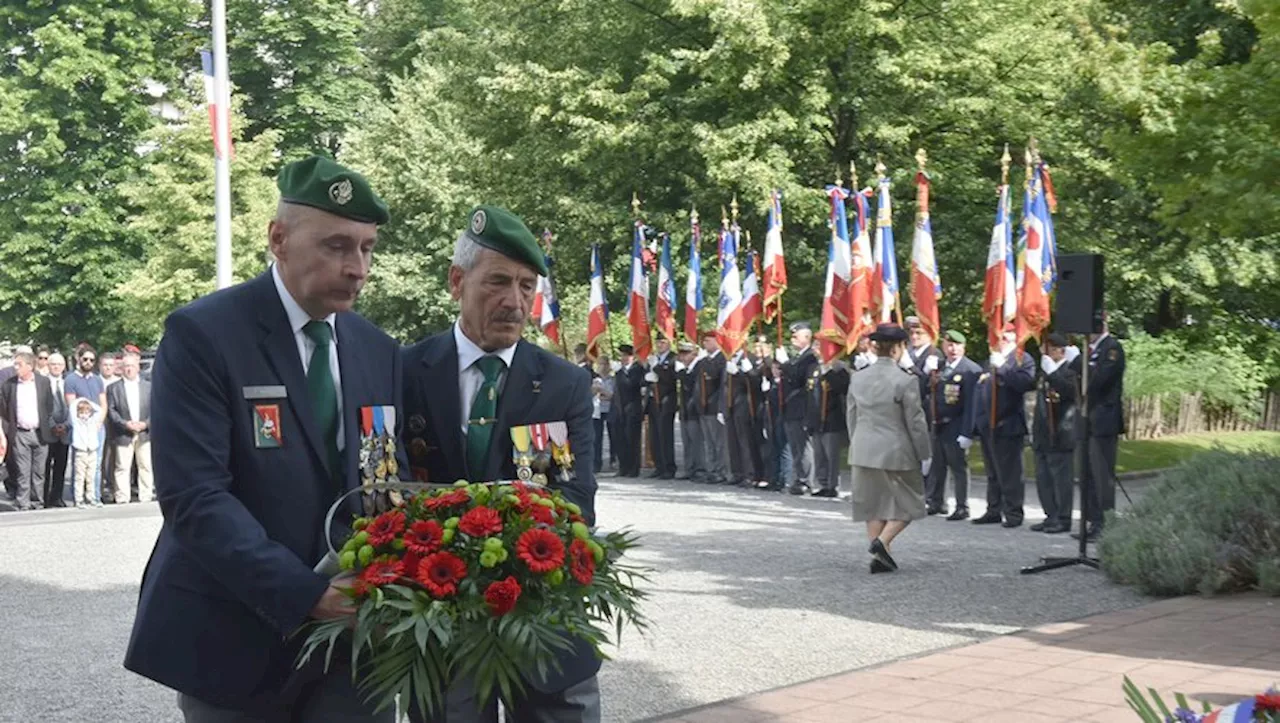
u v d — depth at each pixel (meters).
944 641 8.16
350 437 3.35
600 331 23.92
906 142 24.86
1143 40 23.28
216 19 20.09
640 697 6.80
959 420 15.28
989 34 24.20
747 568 11.16
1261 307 27.16
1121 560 10.02
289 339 3.29
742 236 25.88
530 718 3.77
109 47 41.38
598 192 27.17
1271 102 11.98
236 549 3.01
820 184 25.58
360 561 2.99
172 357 3.18
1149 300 26.84
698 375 20.45
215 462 3.13
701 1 22.95
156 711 6.76
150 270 36.00
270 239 3.31
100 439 19.30
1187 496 10.54
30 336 41.59
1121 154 12.84
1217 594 9.68
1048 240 14.78
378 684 3.00
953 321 25.78
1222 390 28.78
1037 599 9.65
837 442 17.75
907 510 10.83
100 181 41.06
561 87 25.61
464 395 3.88
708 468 20.44
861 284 17.88
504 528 3.06
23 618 9.39
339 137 46.41
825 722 6.14
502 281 3.83
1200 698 6.33
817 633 8.41
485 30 29.64
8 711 6.75
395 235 39.88
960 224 25.03
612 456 23.66
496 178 28.39
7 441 18.41
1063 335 13.73
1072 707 6.32
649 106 25.36
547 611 3.00
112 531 14.71
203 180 35.50
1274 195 11.79
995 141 25.88
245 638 3.16
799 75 24.16
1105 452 13.25
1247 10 12.14
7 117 39.28
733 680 7.17
